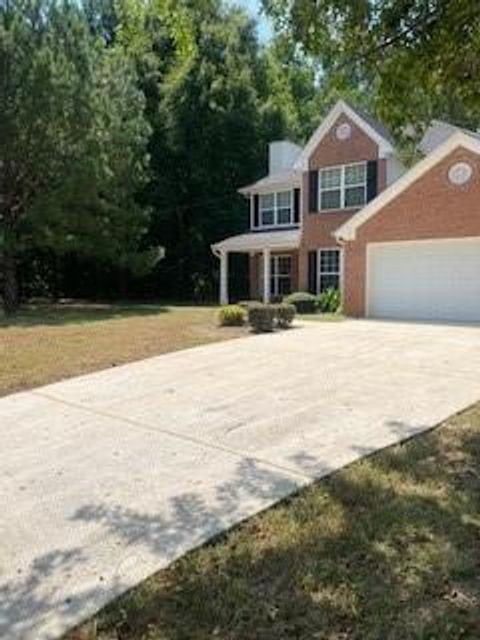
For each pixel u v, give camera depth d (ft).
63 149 71.05
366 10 18.39
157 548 13.48
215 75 101.65
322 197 76.38
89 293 104.01
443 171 54.34
